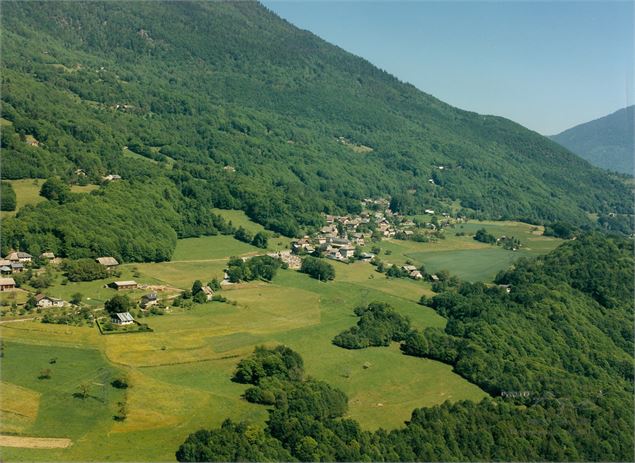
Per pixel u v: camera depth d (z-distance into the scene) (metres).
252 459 150.25
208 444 152.88
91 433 161.38
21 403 170.50
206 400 183.50
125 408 171.50
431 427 178.62
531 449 182.00
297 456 157.38
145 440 160.25
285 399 182.62
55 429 161.38
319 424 166.75
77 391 180.50
